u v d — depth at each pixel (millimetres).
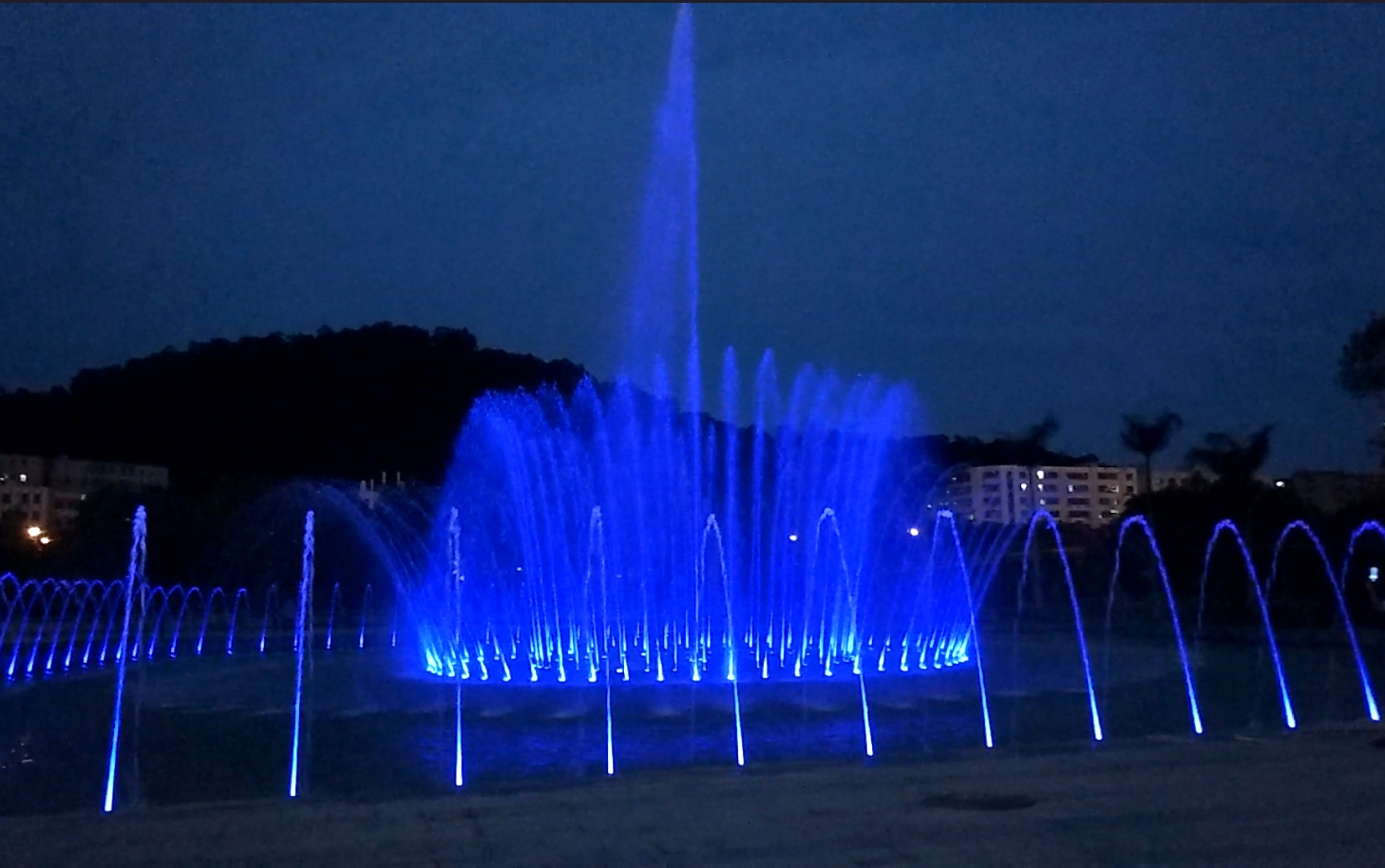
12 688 22750
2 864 7688
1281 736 12617
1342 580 37781
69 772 13008
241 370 101375
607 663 19359
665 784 10031
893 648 26047
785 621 27266
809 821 8695
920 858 7668
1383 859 7574
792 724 15117
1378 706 17797
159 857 7820
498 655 24281
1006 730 14758
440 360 102562
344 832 8453
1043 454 93625
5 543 57750
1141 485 73812
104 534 55312
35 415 96312
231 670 24500
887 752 13008
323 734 15062
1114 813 8922
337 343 102562
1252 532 42969
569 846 8008
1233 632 34344
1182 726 15172
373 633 40500
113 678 24031
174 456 96750
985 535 50375
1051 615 43750
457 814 8984
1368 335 43594
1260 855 7703
